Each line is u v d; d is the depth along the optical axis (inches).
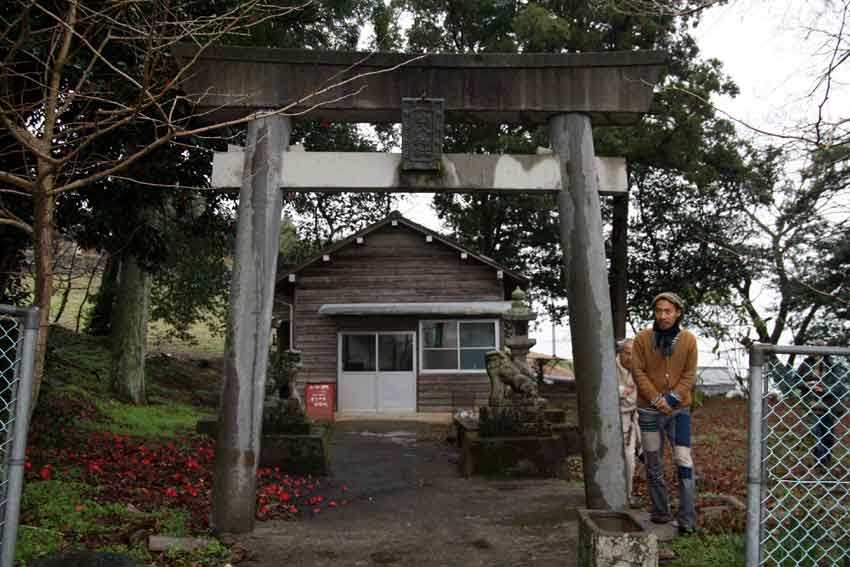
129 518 215.5
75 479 262.2
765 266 698.2
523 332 382.3
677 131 747.4
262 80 241.8
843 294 628.4
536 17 748.0
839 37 224.4
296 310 769.6
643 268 974.4
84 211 333.1
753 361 138.0
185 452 378.9
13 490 132.3
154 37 182.5
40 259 174.7
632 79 247.0
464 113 250.2
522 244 1016.9
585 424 236.2
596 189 246.1
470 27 948.6
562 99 247.3
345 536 223.1
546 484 327.6
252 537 218.1
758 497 136.9
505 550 205.2
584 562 156.9
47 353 331.6
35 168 219.3
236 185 240.8
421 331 762.8
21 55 247.4
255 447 228.1
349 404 756.0
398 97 245.9
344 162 243.9
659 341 212.1
